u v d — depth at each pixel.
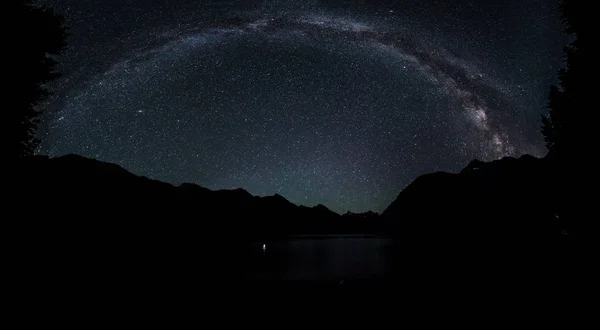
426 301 8.31
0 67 9.27
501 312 7.00
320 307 7.93
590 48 8.29
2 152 9.16
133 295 8.51
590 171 8.03
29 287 7.78
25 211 9.56
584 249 7.88
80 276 9.48
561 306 6.91
